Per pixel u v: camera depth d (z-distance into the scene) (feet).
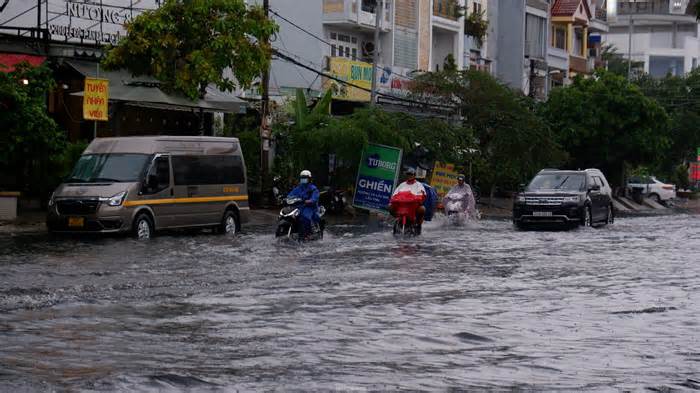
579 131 248.11
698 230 132.77
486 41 271.08
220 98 137.18
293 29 199.82
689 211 248.11
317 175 156.87
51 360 37.78
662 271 75.82
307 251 84.89
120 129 134.31
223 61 126.21
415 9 223.71
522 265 78.79
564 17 305.73
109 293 55.88
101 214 89.97
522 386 35.42
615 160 257.34
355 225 127.24
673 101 323.37
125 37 124.06
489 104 195.52
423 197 107.86
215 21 125.59
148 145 95.76
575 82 256.11
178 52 126.41
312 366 37.96
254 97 172.04
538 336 45.91
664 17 476.54
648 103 250.16
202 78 123.03
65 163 114.21
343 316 50.16
